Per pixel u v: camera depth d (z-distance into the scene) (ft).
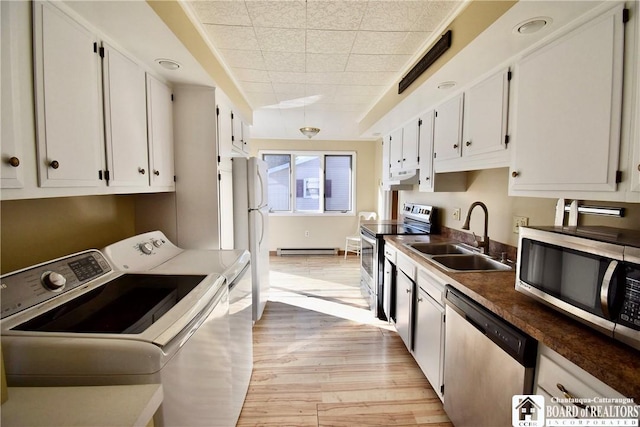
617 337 2.75
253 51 7.04
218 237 7.20
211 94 6.97
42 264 3.76
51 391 2.58
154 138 5.99
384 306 9.70
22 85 3.01
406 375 6.97
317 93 10.11
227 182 8.14
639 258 2.54
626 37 3.15
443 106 7.68
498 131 5.46
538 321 3.42
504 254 6.31
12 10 2.88
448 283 5.33
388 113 9.39
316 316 10.10
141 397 2.51
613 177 3.32
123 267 4.93
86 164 4.00
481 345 4.26
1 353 2.43
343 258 18.15
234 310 5.36
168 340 2.87
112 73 4.60
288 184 18.85
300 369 7.18
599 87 3.43
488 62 5.34
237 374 5.55
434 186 8.29
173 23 4.53
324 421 5.60
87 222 5.53
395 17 5.63
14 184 2.92
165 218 7.14
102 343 2.68
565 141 3.90
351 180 19.04
